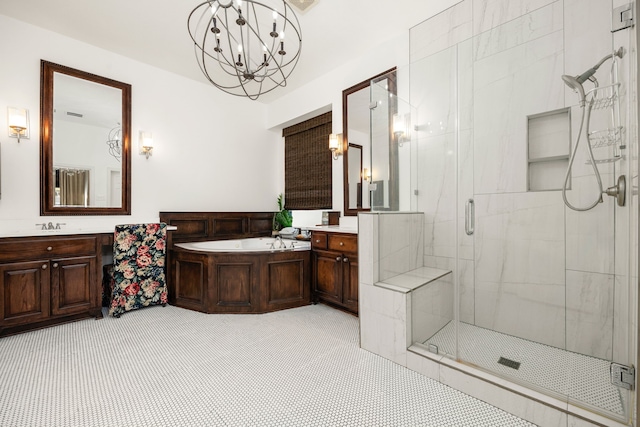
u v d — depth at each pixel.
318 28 2.85
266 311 2.98
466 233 2.30
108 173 3.24
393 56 3.01
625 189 1.50
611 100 1.72
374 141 2.64
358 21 2.75
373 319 2.12
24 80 2.76
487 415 1.47
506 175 2.20
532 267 2.07
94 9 2.57
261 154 4.71
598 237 1.83
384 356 2.05
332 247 3.04
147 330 2.51
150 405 1.52
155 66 3.59
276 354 2.09
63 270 2.58
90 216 3.14
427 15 2.68
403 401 1.57
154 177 3.61
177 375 1.80
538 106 2.10
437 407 1.53
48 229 2.74
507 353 1.87
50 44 2.89
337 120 3.64
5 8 2.56
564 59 2.00
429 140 2.52
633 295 1.35
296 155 4.56
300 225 4.66
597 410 1.33
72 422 1.39
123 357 2.02
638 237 1.25
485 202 2.27
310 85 4.00
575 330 1.90
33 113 2.81
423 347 1.94
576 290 1.91
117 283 2.83
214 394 1.61
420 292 2.08
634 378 1.30
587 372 1.65
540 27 2.09
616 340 1.71
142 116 3.51
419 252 2.44
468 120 2.37
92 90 3.14
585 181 1.89
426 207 2.49
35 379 1.74
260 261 2.96
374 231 2.16
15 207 2.71
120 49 3.22
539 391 1.47
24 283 2.40
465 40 2.42
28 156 2.78
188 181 3.91
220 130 4.24
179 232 3.75
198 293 3.01
